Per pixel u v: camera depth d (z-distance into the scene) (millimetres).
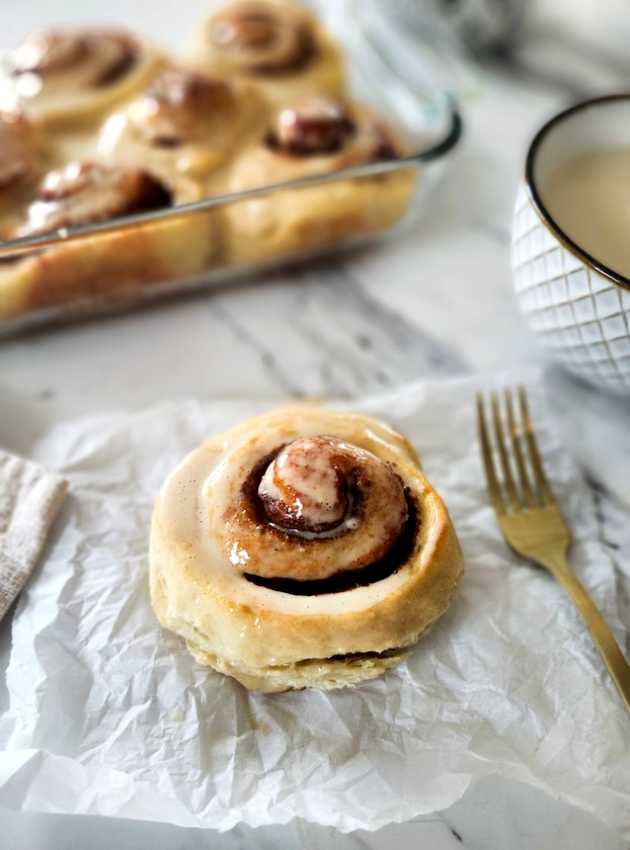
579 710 255
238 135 420
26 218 377
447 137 396
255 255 390
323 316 384
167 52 475
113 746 245
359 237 407
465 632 268
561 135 326
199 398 349
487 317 387
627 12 567
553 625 273
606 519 314
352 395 353
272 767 245
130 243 353
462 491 309
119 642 262
